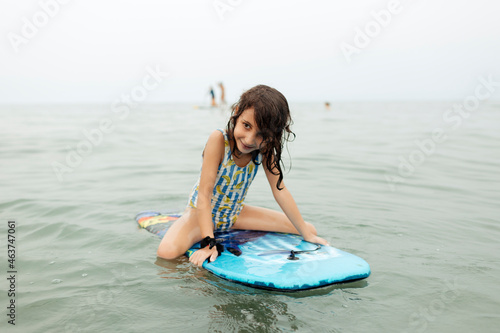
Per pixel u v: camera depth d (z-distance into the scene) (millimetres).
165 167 5023
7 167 5023
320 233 2727
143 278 2018
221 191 2570
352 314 1675
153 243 2525
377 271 2131
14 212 3143
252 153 2410
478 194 3814
